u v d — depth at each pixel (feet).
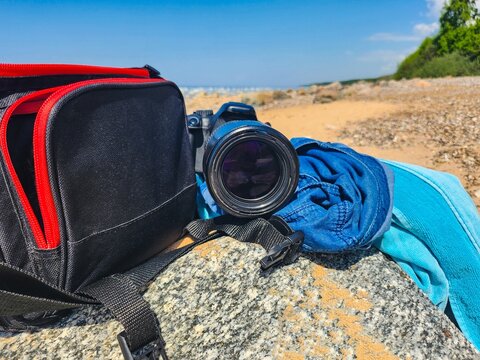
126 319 0.76
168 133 1.06
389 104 5.28
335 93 7.00
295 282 0.95
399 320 0.88
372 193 0.99
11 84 0.79
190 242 1.16
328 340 0.83
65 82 0.90
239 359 0.80
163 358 0.78
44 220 0.78
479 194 2.09
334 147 1.18
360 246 0.95
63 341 0.86
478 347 1.00
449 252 1.01
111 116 0.86
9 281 0.76
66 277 0.80
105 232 0.84
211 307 0.90
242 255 1.01
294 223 0.99
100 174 0.83
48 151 0.73
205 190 1.17
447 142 2.99
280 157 0.97
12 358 0.83
